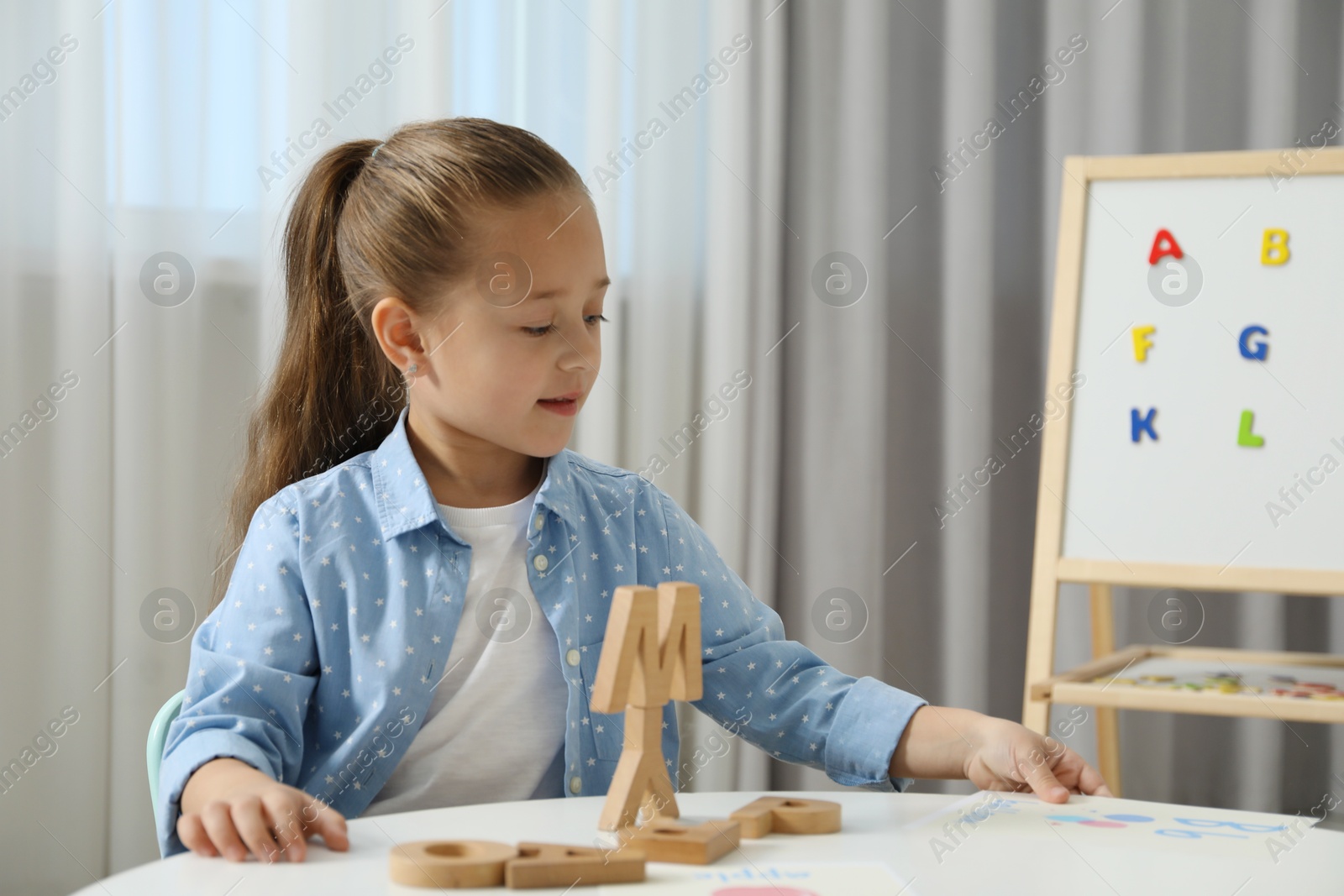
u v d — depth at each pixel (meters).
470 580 0.82
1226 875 0.51
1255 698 1.17
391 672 0.77
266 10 1.44
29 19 1.38
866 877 0.50
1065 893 0.48
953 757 0.72
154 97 1.42
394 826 0.59
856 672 1.59
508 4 1.52
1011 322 1.63
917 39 1.62
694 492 1.58
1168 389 1.32
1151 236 1.35
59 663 1.39
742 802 0.65
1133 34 1.55
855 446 1.59
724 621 0.87
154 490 1.41
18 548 1.38
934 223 1.62
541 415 0.80
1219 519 1.27
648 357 1.56
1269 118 1.54
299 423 0.96
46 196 1.39
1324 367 1.27
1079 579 1.30
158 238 1.42
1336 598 1.58
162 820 0.64
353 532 0.80
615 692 0.56
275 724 0.73
